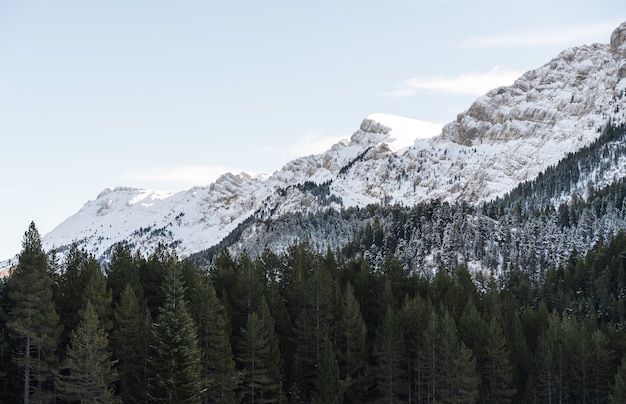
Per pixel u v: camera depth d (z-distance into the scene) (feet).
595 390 349.00
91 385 237.66
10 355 262.88
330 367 289.12
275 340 302.25
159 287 324.19
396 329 316.60
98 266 309.63
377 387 313.73
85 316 241.14
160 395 246.68
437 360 309.83
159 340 247.70
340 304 327.88
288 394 302.66
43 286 257.34
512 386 352.49
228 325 302.04
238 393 284.20
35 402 248.52
